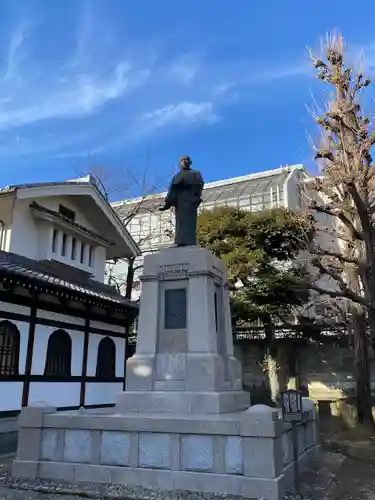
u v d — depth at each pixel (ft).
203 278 32.73
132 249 72.33
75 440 26.99
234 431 24.07
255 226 70.49
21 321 43.57
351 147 48.03
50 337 47.24
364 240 46.26
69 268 55.52
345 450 42.96
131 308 57.21
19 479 26.37
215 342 32.01
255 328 84.99
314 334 81.61
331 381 80.02
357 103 48.67
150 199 90.63
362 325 61.36
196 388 29.86
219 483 23.54
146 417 25.95
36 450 27.35
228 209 74.02
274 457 23.22
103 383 55.31
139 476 25.00
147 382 31.14
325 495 23.88
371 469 31.27
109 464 25.93
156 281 33.96
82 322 52.90
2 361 41.09
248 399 33.81
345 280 68.59
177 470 24.59
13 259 46.85
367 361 61.00
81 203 62.49
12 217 51.52
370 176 47.24
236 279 68.23
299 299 71.56
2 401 40.27
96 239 63.26
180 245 35.60
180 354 31.45
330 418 73.92
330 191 53.26
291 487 24.88
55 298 48.47
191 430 24.81
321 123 49.52
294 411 24.94
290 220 68.49
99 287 60.18
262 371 84.17
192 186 36.60
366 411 58.65
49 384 46.19
